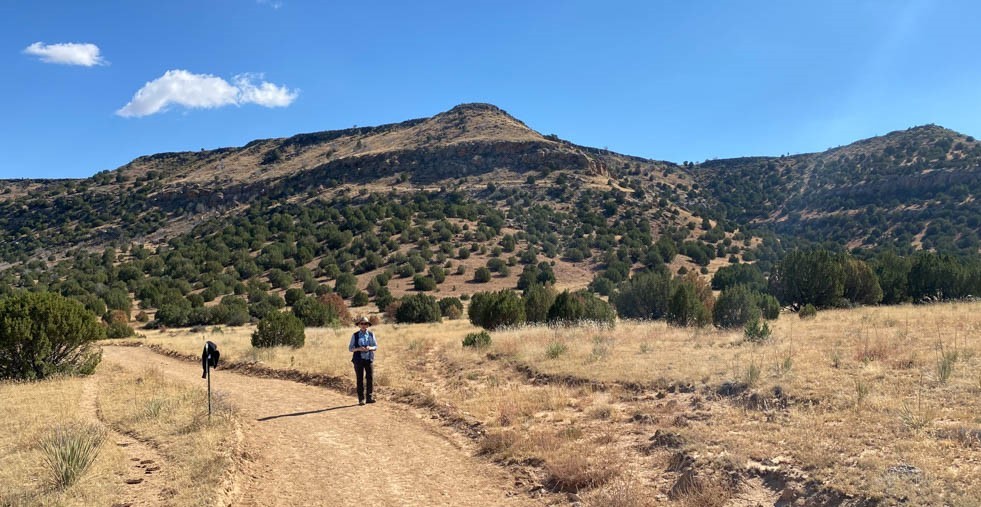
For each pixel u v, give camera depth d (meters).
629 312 32.44
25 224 152.25
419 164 162.38
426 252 95.44
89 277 91.31
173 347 25.69
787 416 7.97
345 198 141.12
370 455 8.54
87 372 16.80
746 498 6.01
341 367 15.90
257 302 74.25
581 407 10.05
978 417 6.97
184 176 190.00
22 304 15.95
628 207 128.25
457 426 9.90
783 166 183.62
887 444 6.51
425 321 46.53
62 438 7.75
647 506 6.13
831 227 118.19
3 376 15.53
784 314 28.36
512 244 101.19
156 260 101.62
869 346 11.98
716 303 21.34
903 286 35.38
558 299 27.53
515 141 163.38
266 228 120.94
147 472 7.48
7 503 6.25
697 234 117.38
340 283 82.06
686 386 10.24
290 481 7.43
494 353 15.84
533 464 7.69
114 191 173.75
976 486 5.31
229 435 8.95
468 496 6.96
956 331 13.79
